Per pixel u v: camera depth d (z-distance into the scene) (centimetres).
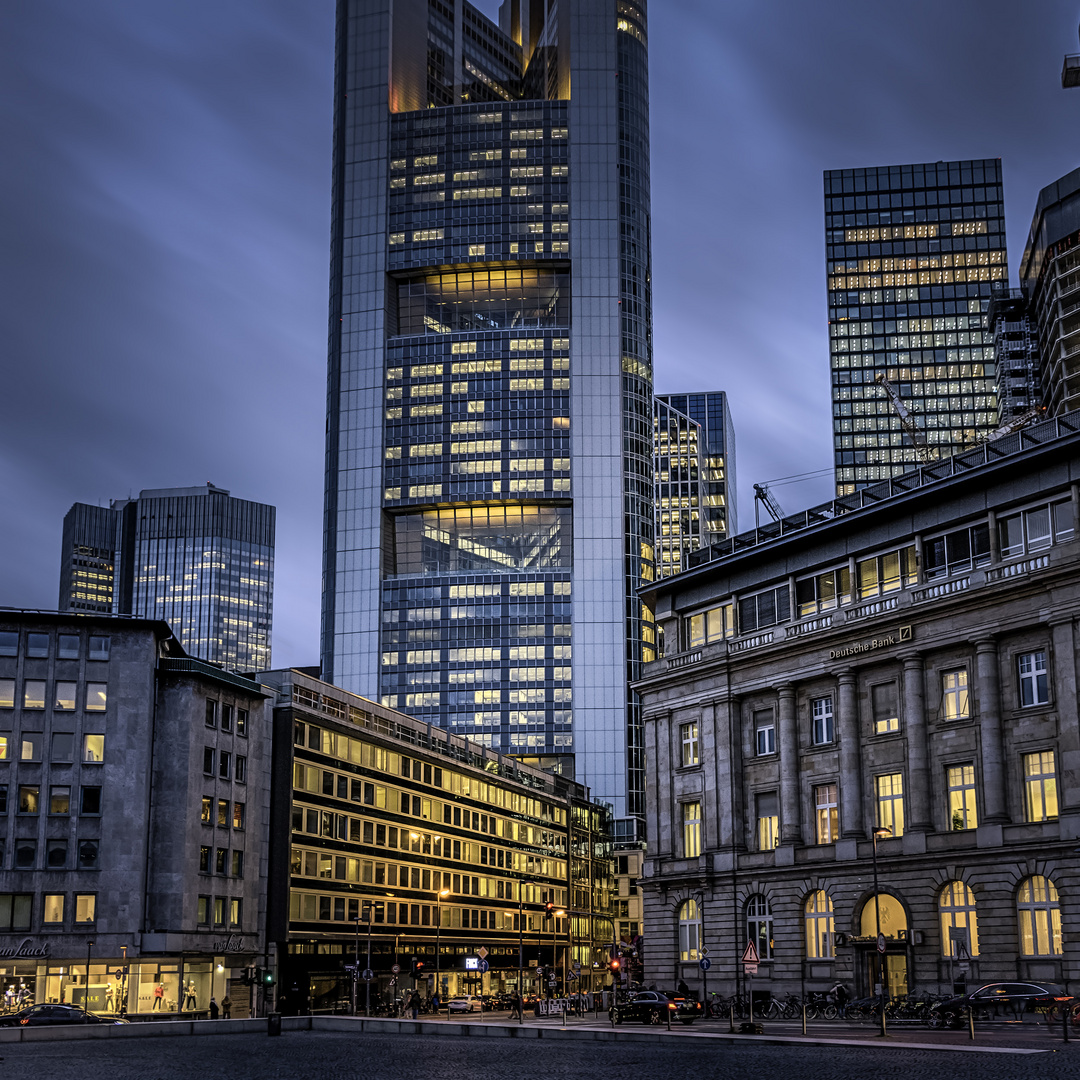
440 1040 5981
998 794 7181
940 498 7900
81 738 8825
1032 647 7219
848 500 8975
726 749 9081
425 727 13150
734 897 8781
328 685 11181
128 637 9075
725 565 9406
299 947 10294
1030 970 6862
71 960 8462
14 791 8619
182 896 8869
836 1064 4078
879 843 7831
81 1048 5381
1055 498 7262
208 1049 5266
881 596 8119
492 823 14500
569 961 16438
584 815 18062
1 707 8719
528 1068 4156
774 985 8350
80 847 8669
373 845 11619
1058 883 6769
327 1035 6488
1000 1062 4000
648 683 9850
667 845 9462
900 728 7906
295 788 10350
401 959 11956
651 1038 5662
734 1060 4372
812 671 8475
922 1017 6556
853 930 7900
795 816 8469
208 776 9344
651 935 9431
